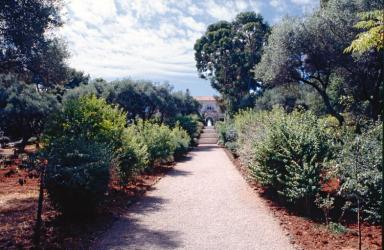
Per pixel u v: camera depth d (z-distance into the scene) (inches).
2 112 821.9
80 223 278.2
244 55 1729.8
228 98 1878.7
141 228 275.1
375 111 584.4
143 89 1213.1
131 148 422.3
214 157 871.1
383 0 517.7
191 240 247.3
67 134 354.6
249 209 338.3
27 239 234.4
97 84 1146.0
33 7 399.5
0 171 502.0
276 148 356.8
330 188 378.0
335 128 400.8
